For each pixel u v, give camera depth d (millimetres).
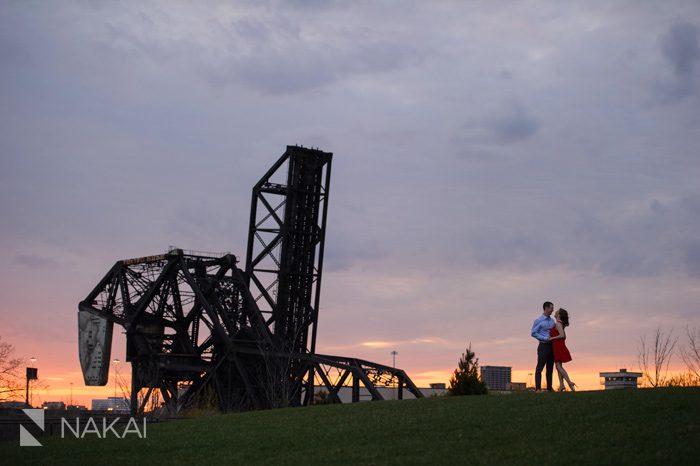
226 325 105375
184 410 96625
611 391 35062
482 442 27422
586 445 25656
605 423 28297
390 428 31422
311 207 102125
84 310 115938
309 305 102438
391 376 94000
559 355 36875
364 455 27156
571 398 33781
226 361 102500
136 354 106688
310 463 26828
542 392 37344
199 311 106438
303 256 102375
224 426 36750
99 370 112875
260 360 101562
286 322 102125
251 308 104250
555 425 28812
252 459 28344
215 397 101688
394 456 26734
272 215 102812
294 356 97000
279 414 40312
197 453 30234
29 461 30766
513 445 26625
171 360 103750
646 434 26062
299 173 100938
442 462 25328
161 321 108688
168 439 33969
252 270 107312
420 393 92688
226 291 106375
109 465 29078
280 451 29281
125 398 104250
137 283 111062
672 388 34469
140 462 29266
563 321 37281
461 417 32094
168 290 109000
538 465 24000
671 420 27625
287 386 96688
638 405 30500
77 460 30469
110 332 113438
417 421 32344
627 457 23859
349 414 36938
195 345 108375
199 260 110250
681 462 23016
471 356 55750
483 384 55094
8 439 41656
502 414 31875
